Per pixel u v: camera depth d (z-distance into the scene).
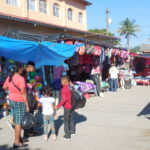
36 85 9.90
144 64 25.66
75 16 24.11
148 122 8.65
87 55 14.64
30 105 6.82
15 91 6.07
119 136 7.07
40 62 9.85
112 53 16.80
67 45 11.01
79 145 6.34
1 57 9.63
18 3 17.22
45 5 20.27
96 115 9.79
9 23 13.27
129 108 11.26
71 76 14.55
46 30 16.17
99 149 6.04
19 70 6.11
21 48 8.91
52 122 6.73
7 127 8.02
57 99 11.15
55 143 6.50
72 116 7.22
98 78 15.09
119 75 19.36
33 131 7.16
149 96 15.16
